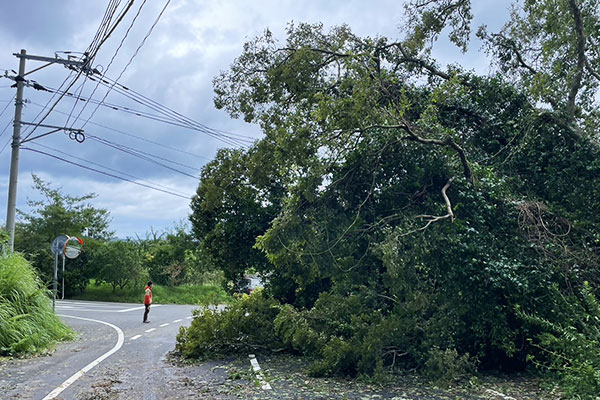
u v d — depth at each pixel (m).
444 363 9.23
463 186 10.84
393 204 11.32
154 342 14.37
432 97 12.03
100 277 35.75
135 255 36.81
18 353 11.30
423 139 10.81
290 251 10.80
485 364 10.55
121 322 20.22
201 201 16.00
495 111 13.73
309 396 8.00
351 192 11.29
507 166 12.73
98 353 12.09
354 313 10.60
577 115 13.64
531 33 14.05
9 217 18.44
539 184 12.46
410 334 10.15
